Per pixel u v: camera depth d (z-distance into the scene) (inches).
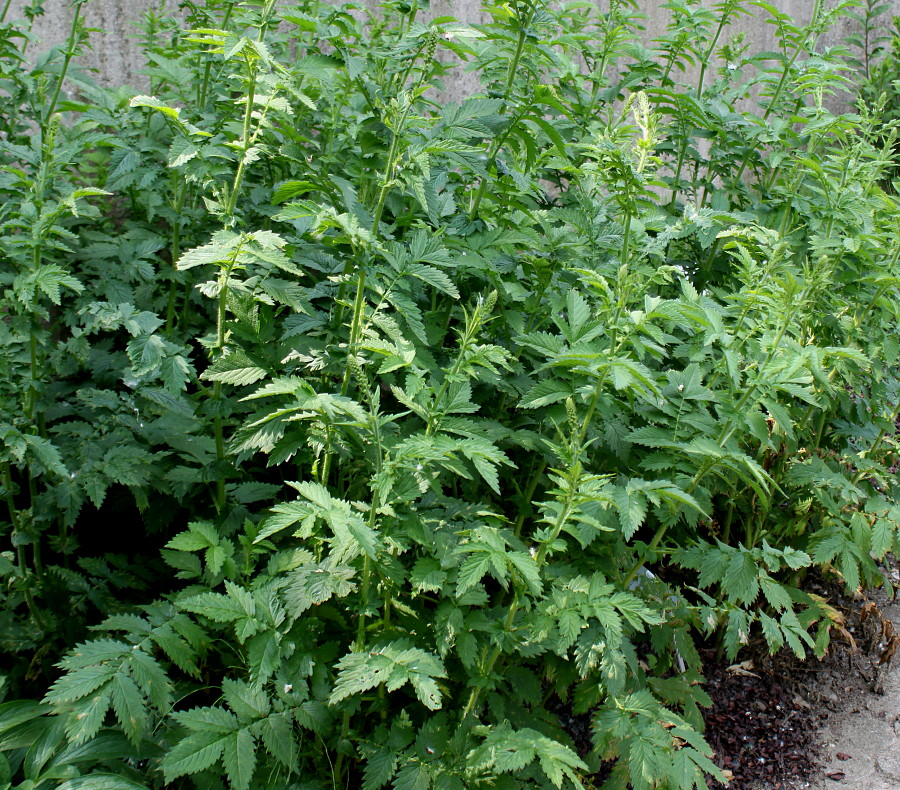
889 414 134.5
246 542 86.3
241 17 96.4
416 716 87.6
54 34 146.0
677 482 98.7
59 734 74.9
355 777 91.8
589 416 87.6
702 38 161.9
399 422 106.8
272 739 75.0
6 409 89.9
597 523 77.4
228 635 92.7
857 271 133.6
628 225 110.3
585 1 161.2
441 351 109.8
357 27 135.8
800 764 116.3
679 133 152.0
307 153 126.2
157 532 109.7
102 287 110.3
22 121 136.3
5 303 93.0
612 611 78.0
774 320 102.7
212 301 121.3
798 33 163.2
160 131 125.3
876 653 136.6
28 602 94.2
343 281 94.3
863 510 128.9
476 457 77.3
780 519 134.5
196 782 77.2
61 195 107.5
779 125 148.3
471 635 80.1
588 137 144.9
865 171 138.9
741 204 159.8
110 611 97.7
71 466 91.9
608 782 92.0
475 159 102.4
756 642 136.0
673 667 122.7
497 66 135.0
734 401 103.0
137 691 72.5
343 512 73.3
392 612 91.1
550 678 102.0
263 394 79.7
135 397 99.4
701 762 86.5
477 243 107.2
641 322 86.8
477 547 73.1
